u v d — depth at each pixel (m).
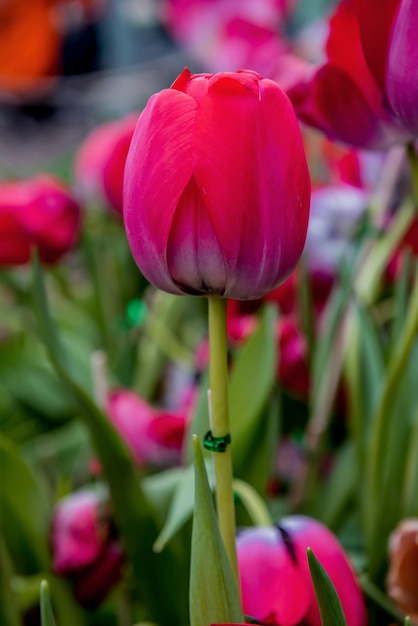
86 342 1.00
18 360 1.00
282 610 0.51
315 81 0.56
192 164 0.46
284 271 0.48
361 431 0.69
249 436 0.67
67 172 1.69
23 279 1.03
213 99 0.45
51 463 0.91
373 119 0.56
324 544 0.53
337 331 0.70
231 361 0.77
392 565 0.60
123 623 0.68
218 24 1.47
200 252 0.47
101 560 0.66
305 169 0.47
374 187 0.80
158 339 0.91
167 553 0.65
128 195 0.47
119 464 0.63
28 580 0.68
